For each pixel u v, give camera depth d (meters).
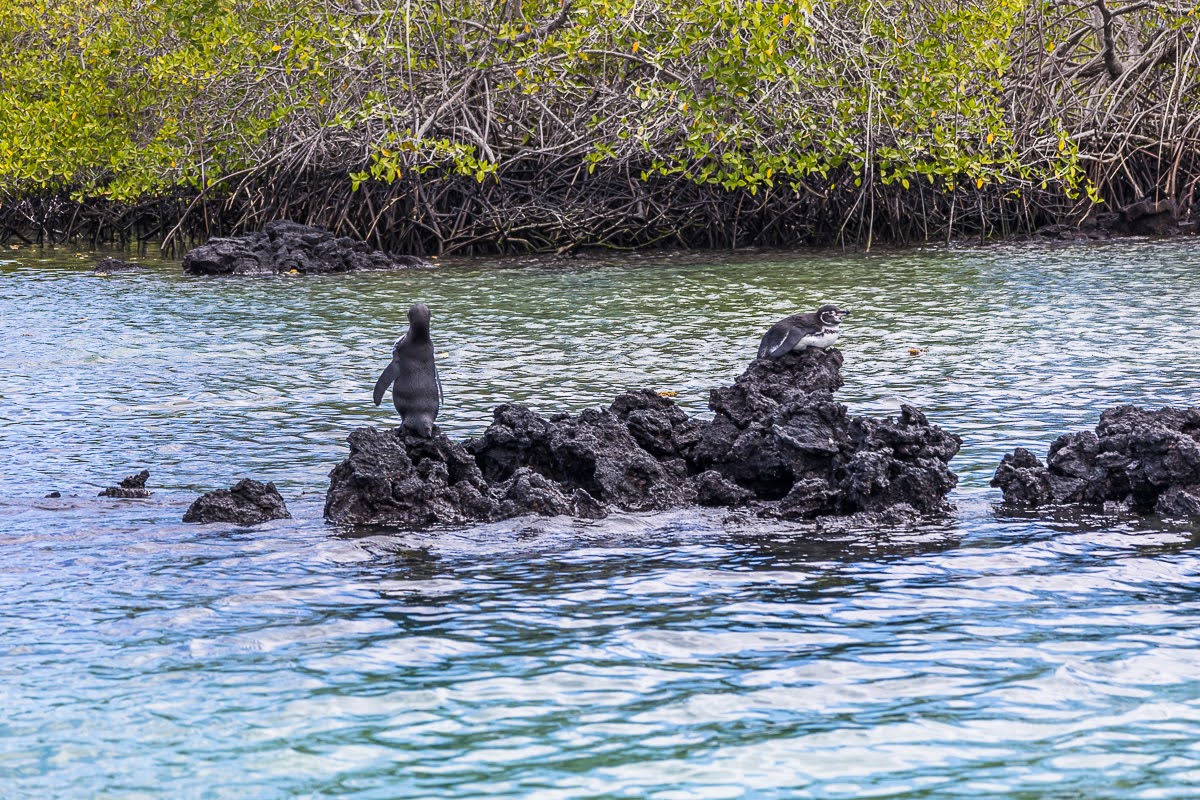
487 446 29.17
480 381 41.62
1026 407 36.09
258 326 55.50
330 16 91.06
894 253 85.44
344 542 24.52
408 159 88.06
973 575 22.30
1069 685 17.55
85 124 100.19
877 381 40.44
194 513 26.42
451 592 21.75
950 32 90.81
